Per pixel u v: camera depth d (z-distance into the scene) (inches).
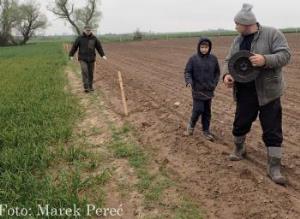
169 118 234.7
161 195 139.5
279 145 147.3
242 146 165.0
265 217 123.4
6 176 147.9
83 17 2193.7
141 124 225.5
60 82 382.9
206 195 138.1
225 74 154.1
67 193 135.8
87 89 338.3
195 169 158.7
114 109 268.7
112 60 719.7
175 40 1611.7
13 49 1460.4
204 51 188.2
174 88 345.7
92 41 335.6
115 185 148.9
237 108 156.9
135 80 411.5
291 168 157.2
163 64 591.2
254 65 138.7
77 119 243.3
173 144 188.1
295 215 124.1
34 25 2159.2
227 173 153.4
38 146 180.1
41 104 269.0
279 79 144.4
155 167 162.9
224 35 1727.4
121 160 172.4
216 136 200.1
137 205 134.4
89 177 151.5
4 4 2050.9
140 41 1732.3
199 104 191.2
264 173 153.1
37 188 142.7
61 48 1223.5
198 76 189.2
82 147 187.6
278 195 135.7
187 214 127.2
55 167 167.2
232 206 130.5
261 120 148.8
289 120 223.8
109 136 206.7
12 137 194.5
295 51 661.9
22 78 421.1
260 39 144.3
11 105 263.4
